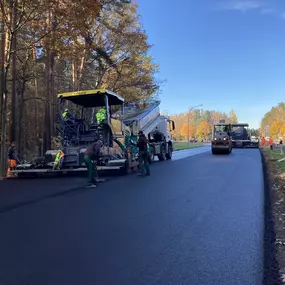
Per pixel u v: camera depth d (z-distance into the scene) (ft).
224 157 76.54
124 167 45.34
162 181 37.73
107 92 46.37
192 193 29.89
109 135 46.37
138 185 35.09
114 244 16.43
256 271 13.21
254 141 139.44
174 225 19.67
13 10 47.11
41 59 73.67
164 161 68.33
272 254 14.99
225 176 41.32
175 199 27.32
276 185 34.47
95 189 33.01
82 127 48.08
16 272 13.26
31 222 20.56
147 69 98.07
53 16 50.93
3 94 48.32
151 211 23.24
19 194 30.68
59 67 95.09
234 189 31.76
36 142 104.88
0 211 23.54
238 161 64.28
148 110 65.51
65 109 51.90
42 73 82.43
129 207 24.54
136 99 99.14
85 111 52.65
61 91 95.66
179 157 80.74
